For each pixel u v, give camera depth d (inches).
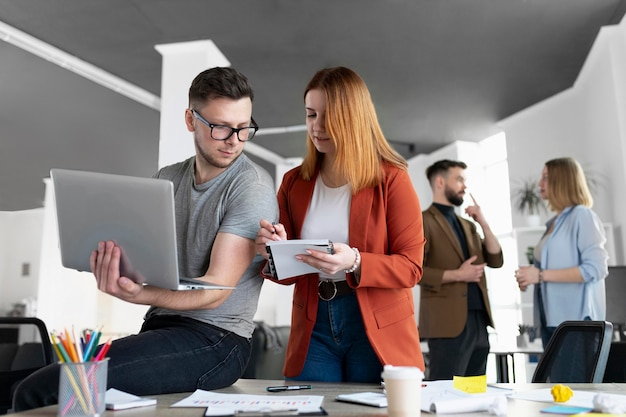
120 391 41.4
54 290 334.6
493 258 129.7
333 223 64.4
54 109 265.6
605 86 203.5
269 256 53.4
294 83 242.1
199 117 55.7
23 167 326.6
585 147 226.2
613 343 69.8
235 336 53.8
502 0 179.5
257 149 333.7
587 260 115.5
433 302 117.4
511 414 33.1
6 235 350.6
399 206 61.7
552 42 205.3
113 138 294.2
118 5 183.9
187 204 59.3
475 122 283.6
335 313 61.6
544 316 123.6
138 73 233.8
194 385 49.0
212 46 207.9
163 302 46.6
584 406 35.9
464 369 114.7
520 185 265.1
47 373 40.9
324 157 67.1
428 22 192.7
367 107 62.9
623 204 193.5
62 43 210.8
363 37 203.0
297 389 47.1
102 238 44.1
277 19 190.7
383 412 33.9
